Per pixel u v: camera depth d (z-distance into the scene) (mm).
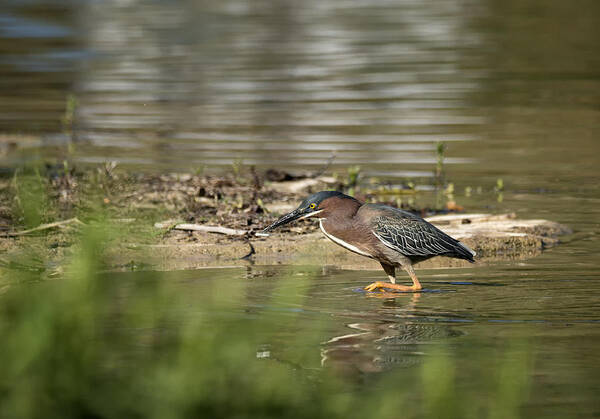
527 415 6707
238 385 6238
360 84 32125
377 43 41625
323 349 8328
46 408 5762
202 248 13164
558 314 9641
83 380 5902
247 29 46906
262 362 7852
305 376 7461
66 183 16297
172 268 12188
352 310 9922
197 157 21234
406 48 40219
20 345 5730
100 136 23953
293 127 25312
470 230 14211
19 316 5887
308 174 18797
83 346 5938
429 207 16469
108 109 28188
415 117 26625
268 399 6270
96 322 8078
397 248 11062
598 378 7480
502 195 17547
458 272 12039
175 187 16828
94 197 15242
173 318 9234
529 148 22453
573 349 8305
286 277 11695
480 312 9797
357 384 7305
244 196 16547
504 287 11039
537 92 30422
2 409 5668
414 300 10430
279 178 18281
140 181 17344
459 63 36250
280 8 55188
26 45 42375
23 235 13086
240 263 12672
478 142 23234
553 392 7152
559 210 16156
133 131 24766
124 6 57406
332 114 27172
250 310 9797
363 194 17234
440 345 8453
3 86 32375
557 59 37156
